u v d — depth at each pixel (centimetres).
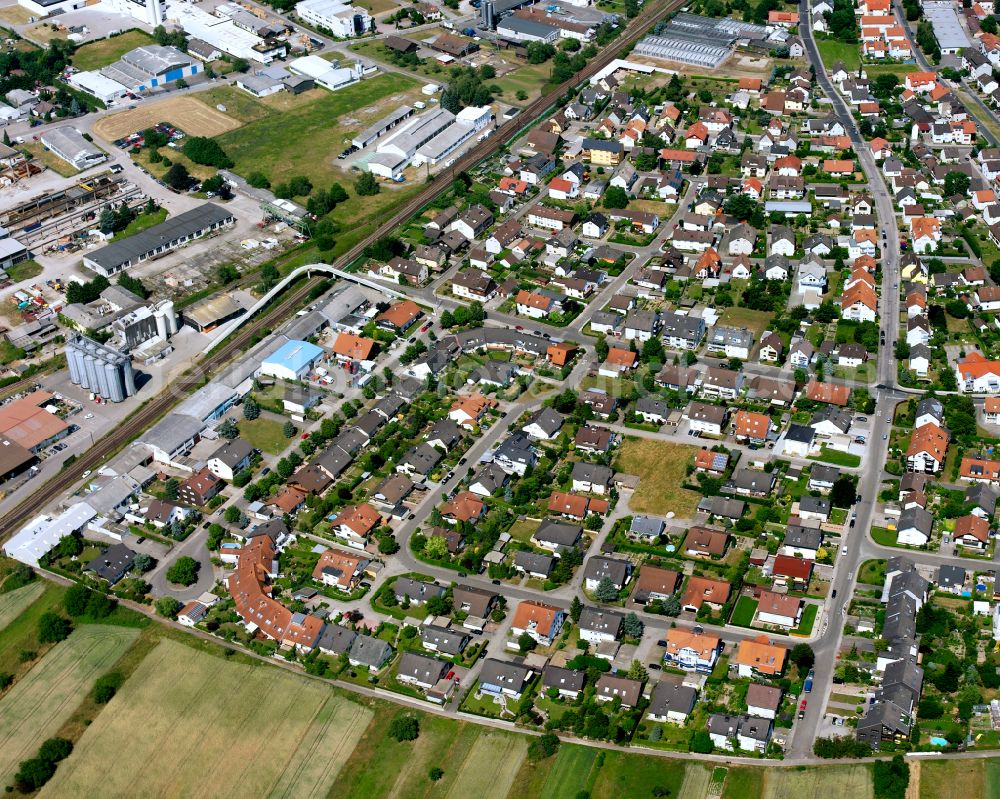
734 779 18150
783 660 19775
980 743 18375
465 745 19000
